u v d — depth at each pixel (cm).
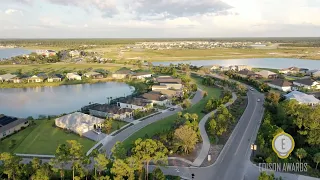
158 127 9356
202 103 12462
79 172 5688
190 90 15075
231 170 6419
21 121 9481
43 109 12456
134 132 8950
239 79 18450
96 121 9406
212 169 6481
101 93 15650
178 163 6794
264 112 10756
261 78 19050
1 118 9550
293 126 8319
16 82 18062
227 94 13300
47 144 8031
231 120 9731
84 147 7788
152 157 5947
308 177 6059
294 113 8319
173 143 7500
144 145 5816
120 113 10462
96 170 5956
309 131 7594
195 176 6181
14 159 5622
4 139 8438
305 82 16025
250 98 13338
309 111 7819
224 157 7075
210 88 16062
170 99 12975
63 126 9300
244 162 6788
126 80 18988
